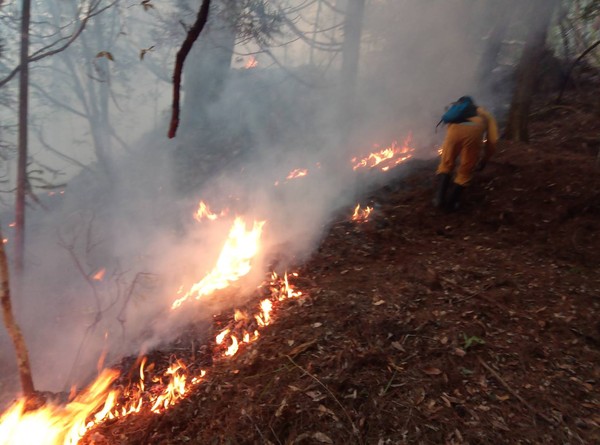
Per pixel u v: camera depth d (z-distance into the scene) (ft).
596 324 12.32
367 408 10.00
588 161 20.03
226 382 11.44
